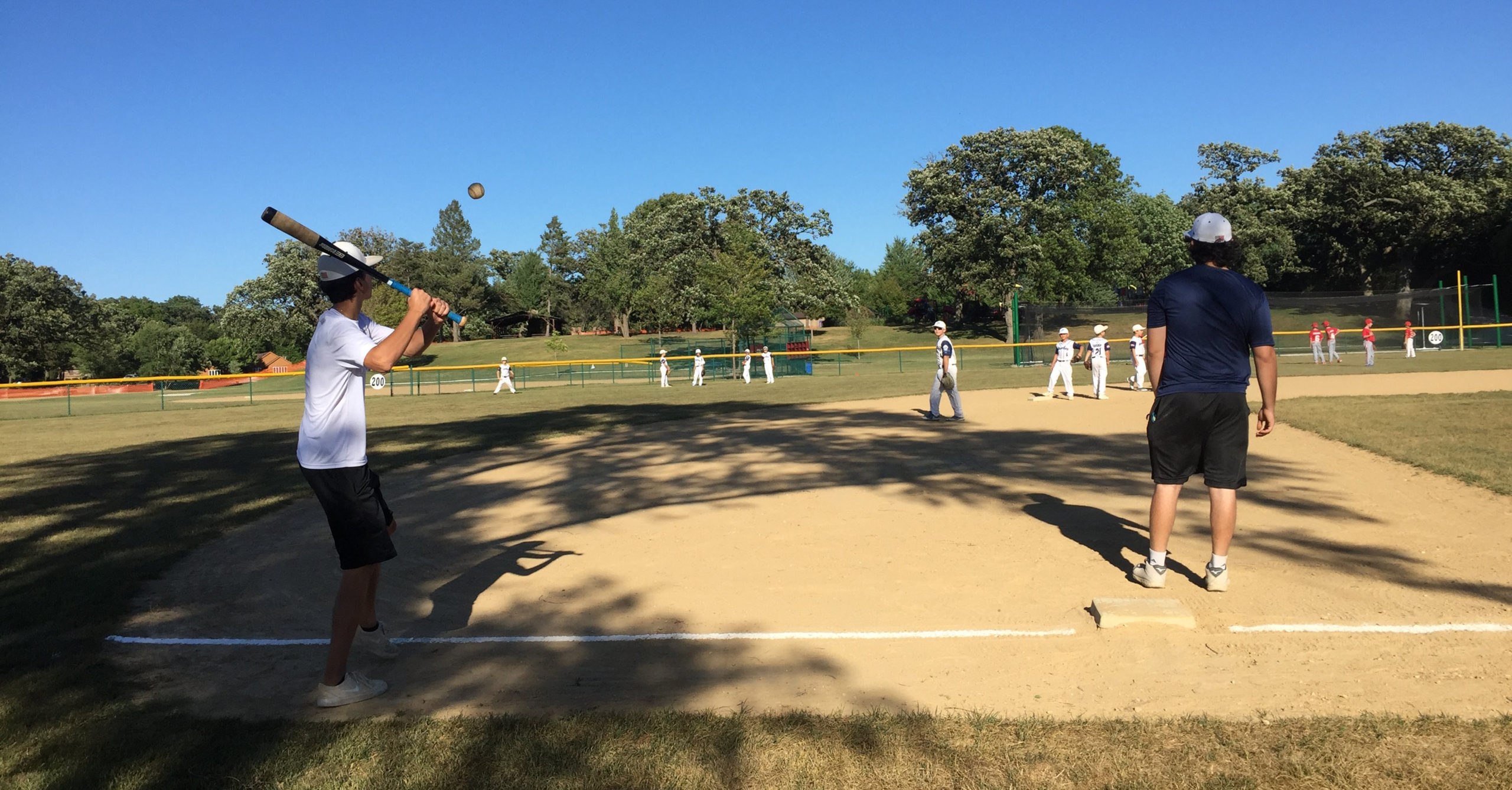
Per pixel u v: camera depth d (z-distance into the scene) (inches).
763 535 279.1
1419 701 142.0
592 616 202.2
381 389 1549.0
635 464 442.6
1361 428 473.4
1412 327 1378.0
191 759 134.1
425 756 132.8
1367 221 2458.2
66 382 1171.3
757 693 155.2
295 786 125.2
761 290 1866.4
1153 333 203.6
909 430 562.6
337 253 158.1
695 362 1398.9
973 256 2357.3
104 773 130.0
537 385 1694.1
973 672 161.6
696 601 211.5
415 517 327.0
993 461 417.4
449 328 3513.8
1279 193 2532.0
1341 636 172.9
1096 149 2498.8
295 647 188.7
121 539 293.0
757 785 121.6
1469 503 289.1
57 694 162.2
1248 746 128.3
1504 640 166.7
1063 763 125.3
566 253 3895.2
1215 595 202.2
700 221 2234.3
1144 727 135.4
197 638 195.5
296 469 462.9
